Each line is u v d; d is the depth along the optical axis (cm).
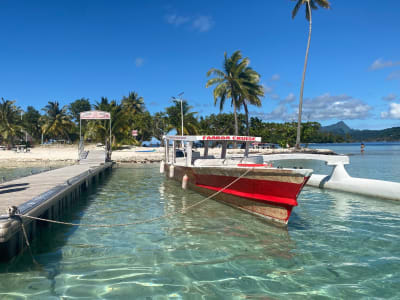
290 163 3341
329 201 1139
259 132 5731
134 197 1305
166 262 573
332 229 778
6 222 520
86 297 446
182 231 773
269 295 450
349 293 454
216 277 510
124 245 671
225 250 635
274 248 643
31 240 695
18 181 1230
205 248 648
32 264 569
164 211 1013
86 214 985
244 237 720
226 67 3878
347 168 2512
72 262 578
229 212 979
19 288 475
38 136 7325
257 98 3934
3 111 5306
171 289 469
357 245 655
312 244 666
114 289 470
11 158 3500
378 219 873
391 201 1123
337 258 585
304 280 496
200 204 1116
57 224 862
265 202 854
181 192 1432
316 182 1487
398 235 722
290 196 759
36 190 977
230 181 994
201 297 445
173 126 5097
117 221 890
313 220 870
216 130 5691
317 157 1374
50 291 465
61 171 1733
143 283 490
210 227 808
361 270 531
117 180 1955
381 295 446
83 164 2394
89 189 1558
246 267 549
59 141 6694
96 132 4344
